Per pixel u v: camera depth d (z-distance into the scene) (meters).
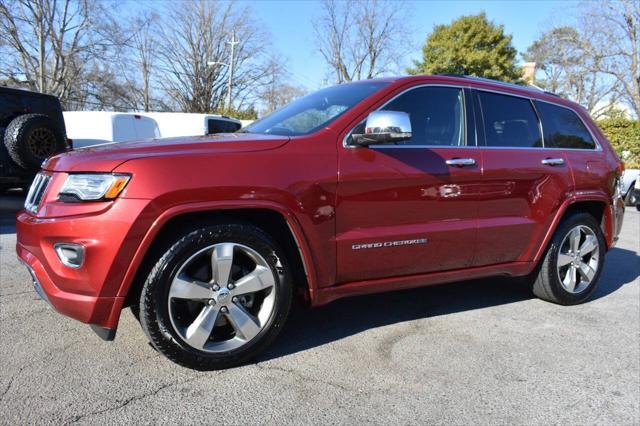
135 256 2.51
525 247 3.95
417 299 4.36
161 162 2.58
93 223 2.47
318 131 3.08
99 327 2.62
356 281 3.24
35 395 2.52
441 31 31.73
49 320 3.50
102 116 11.17
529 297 4.53
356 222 3.10
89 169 2.55
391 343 3.36
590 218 4.36
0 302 3.84
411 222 3.30
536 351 3.34
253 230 2.82
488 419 2.51
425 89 3.51
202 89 42.97
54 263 2.56
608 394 2.81
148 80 40.91
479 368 3.05
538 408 2.63
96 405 2.46
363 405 2.58
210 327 2.76
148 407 2.46
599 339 3.59
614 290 4.92
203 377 2.78
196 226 2.70
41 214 2.64
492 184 3.64
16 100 8.76
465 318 3.91
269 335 2.95
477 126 3.69
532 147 3.98
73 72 28.91
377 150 3.17
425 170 3.30
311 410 2.51
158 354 3.02
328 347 3.26
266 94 46.53
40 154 8.46
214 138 3.02
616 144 21.97
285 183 2.82
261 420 2.40
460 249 3.56
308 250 2.96
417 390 2.75
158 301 2.61
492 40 30.67
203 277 2.77
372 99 3.28
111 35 28.59
